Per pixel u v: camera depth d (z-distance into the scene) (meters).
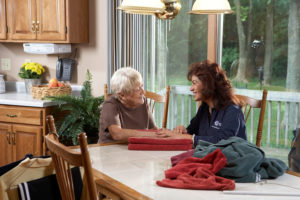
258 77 3.04
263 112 2.26
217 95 2.05
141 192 1.30
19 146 3.42
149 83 3.50
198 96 2.07
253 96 3.08
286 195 1.29
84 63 3.79
